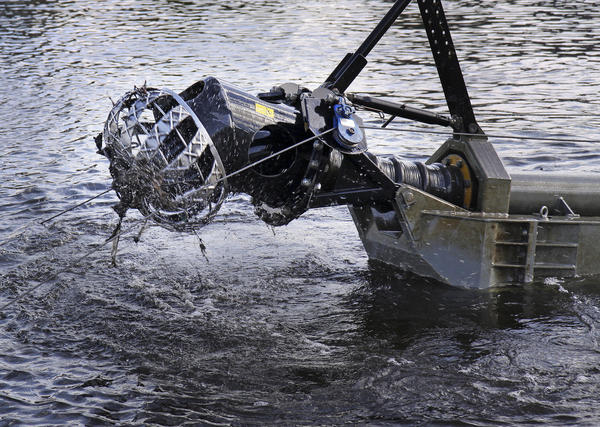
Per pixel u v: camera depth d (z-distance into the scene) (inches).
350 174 552.7
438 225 576.4
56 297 546.9
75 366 451.2
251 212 757.3
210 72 1461.6
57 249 642.2
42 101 1262.3
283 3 2593.5
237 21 2178.9
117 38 1908.2
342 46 1739.7
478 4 2485.2
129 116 485.7
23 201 776.9
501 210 582.6
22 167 901.8
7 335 489.1
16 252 632.4
